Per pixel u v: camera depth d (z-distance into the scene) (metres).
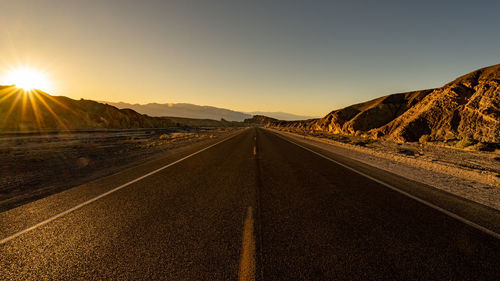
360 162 9.41
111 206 4.20
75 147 16.62
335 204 4.25
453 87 21.95
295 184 5.82
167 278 2.17
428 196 4.71
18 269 2.34
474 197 4.64
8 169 8.10
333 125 45.34
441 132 19.91
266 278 2.12
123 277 2.20
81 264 2.42
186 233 3.09
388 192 5.03
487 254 2.53
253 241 2.84
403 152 13.21
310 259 2.44
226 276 2.17
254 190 5.29
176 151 13.86
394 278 2.14
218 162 9.59
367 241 2.83
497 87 17.88
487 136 16.00
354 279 2.13
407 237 2.94
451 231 3.10
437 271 2.25
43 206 4.20
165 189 5.39
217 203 4.36
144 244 2.80
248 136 33.56
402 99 38.41
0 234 3.11
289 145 17.97
